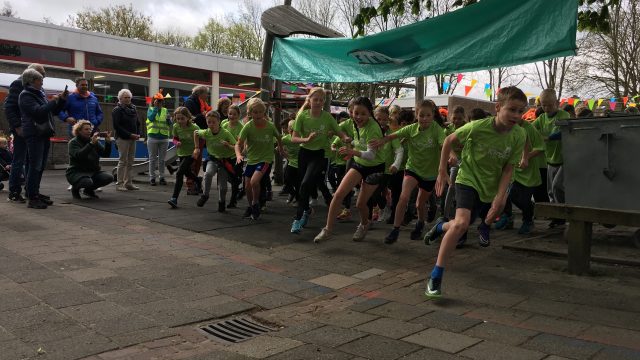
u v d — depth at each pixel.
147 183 11.41
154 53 29.25
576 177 5.32
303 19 10.27
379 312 3.94
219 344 3.34
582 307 3.90
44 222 6.59
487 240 5.77
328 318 3.84
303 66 9.58
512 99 4.13
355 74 8.50
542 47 5.87
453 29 6.83
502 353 3.11
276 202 9.17
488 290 4.39
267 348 3.28
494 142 4.29
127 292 4.14
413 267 5.19
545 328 3.50
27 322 3.44
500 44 6.29
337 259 5.46
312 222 7.39
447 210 6.46
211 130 7.80
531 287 4.44
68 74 17.42
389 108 7.46
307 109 6.56
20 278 4.30
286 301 4.20
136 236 6.11
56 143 14.62
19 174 8.02
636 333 3.36
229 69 32.41
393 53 7.71
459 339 3.35
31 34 25.23
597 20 6.61
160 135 11.04
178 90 30.50
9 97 7.67
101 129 17.25
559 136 6.63
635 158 4.92
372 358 3.10
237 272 4.89
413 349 3.21
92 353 3.06
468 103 17.83
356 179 5.91
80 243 5.60
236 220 7.32
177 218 7.30
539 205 4.95
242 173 8.27
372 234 6.65
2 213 7.05
